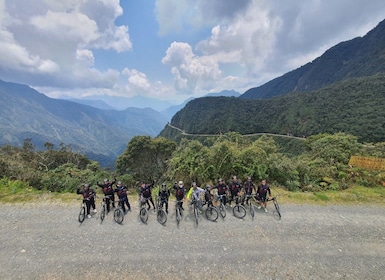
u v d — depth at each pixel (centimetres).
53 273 635
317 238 806
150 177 3281
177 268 656
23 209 1036
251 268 657
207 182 1395
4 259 693
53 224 905
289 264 673
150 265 668
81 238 807
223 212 982
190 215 995
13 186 1288
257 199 1041
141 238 809
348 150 1705
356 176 1448
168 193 1003
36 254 717
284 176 1416
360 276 626
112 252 728
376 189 1301
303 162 1569
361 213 1003
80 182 1450
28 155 3831
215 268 656
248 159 1436
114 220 940
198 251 734
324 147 1811
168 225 904
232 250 739
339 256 710
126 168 3559
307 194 1223
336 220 938
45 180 1394
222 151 1430
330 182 1390
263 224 905
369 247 756
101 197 1259
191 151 1510
